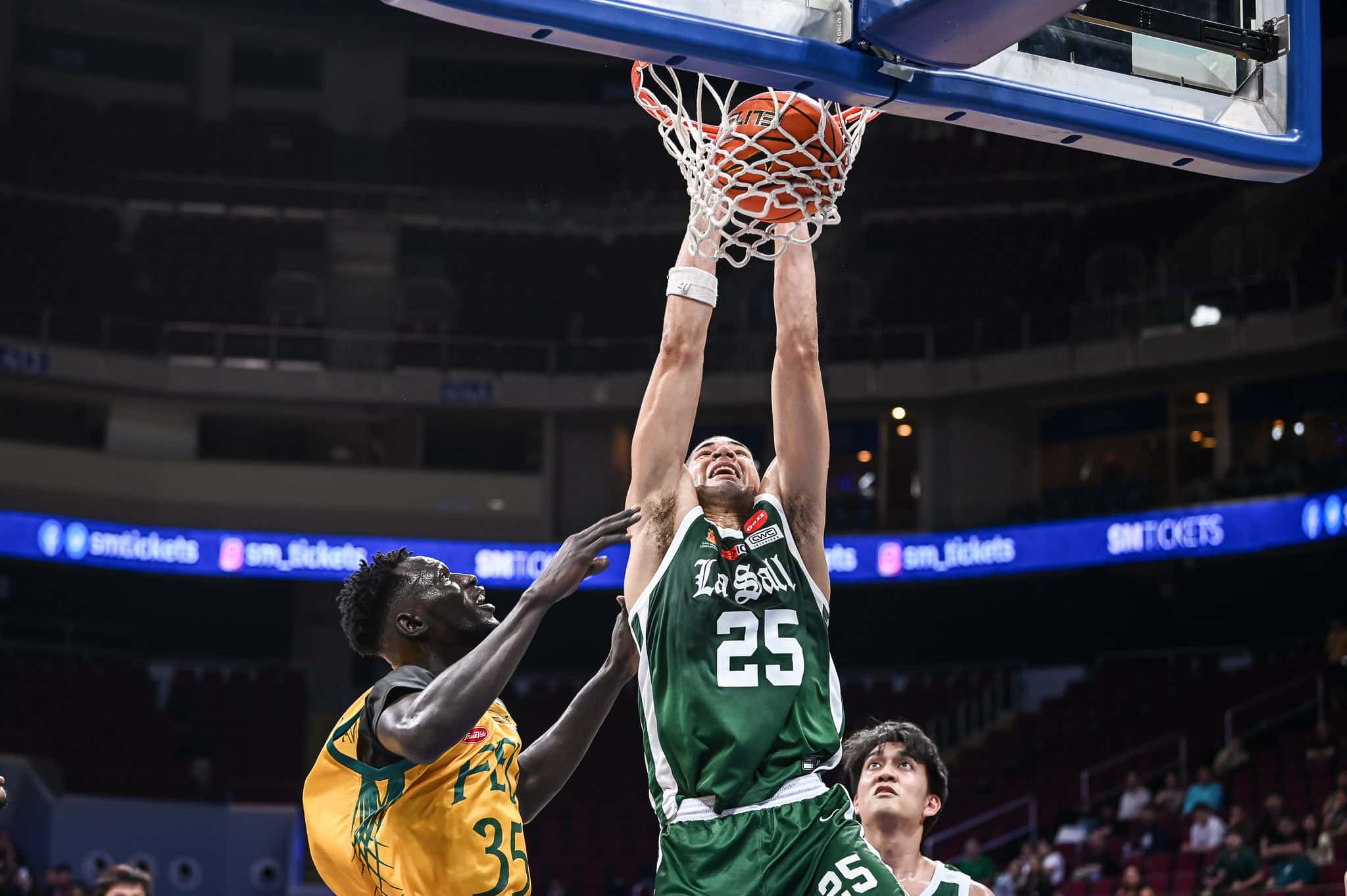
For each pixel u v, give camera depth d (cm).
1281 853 1206
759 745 301
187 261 2294
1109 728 1798
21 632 2047
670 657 310
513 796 282
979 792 1772
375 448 2273
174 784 1798
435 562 291
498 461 2292
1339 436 1917
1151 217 2211
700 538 319
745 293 2245
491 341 2227
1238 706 1728
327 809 276
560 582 255
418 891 264
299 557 2069
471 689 248
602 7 262
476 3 253
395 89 2505
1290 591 1920
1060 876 1345
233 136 2408
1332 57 2164
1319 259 2025
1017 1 258
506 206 2423
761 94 328
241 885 1728
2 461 1988
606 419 2231
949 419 2147
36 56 2383
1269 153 310
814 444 325
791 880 295
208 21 2456
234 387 2142
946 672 2064
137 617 2131
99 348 2089
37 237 2214
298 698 1992
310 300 2302
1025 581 2056
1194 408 2031
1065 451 2119
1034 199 2311
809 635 315
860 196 2366
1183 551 1809
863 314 2281
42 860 1658
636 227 2428
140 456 2084
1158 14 306
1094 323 2039
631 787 1884
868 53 280
